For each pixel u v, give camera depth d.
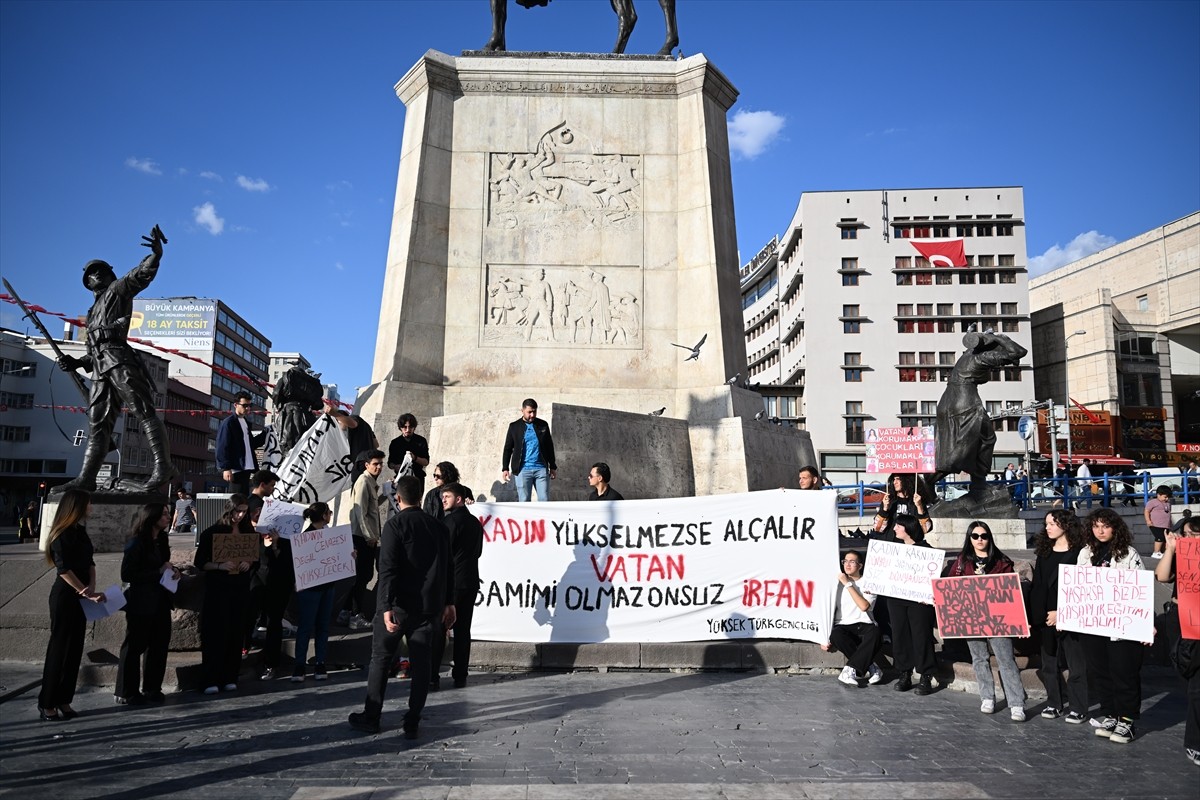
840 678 8.40
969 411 15.33
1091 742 6.20
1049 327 69.12
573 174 13.45
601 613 8.98
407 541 6.20
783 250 73.62
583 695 7.51
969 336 15.54
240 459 11.73
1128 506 21.91
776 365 79.69
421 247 12.86
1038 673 8.02
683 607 8.96
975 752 5.82
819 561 8.74
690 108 13.59
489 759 5.43
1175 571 6.25
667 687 7.93
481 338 12.88
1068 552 6.95
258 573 8.23
